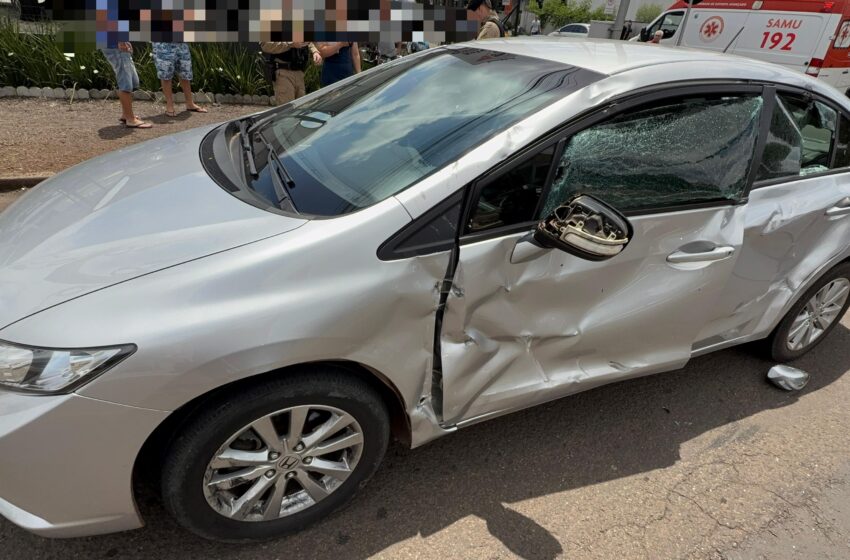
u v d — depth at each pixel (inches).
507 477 92.6
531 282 77.9
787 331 121.3
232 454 68.6
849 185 112.8
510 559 79.4
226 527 72.7
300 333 63.8
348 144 88.4
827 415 115.0
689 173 89.3
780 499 93.9
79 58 277.7
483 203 73.8
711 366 126.4
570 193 80.3
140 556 75.0
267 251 65.5
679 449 102.3
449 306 72.9
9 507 62.2
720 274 93.6
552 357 85.8
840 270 120.0
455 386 77.6
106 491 63.4
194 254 65.3
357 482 80.3
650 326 91.7
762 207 98.6
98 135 231.0
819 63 369.1
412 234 70.2
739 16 403.2
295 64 214.1
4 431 57.7
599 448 100.4
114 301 60.4
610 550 82.4
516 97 84.0
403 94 97.8
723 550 84.2
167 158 94.4
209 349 60.5
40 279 64.3
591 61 88.6
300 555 77.2
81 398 58.2
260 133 102.3
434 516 84.7
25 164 192.9
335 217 70.7
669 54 95.7
